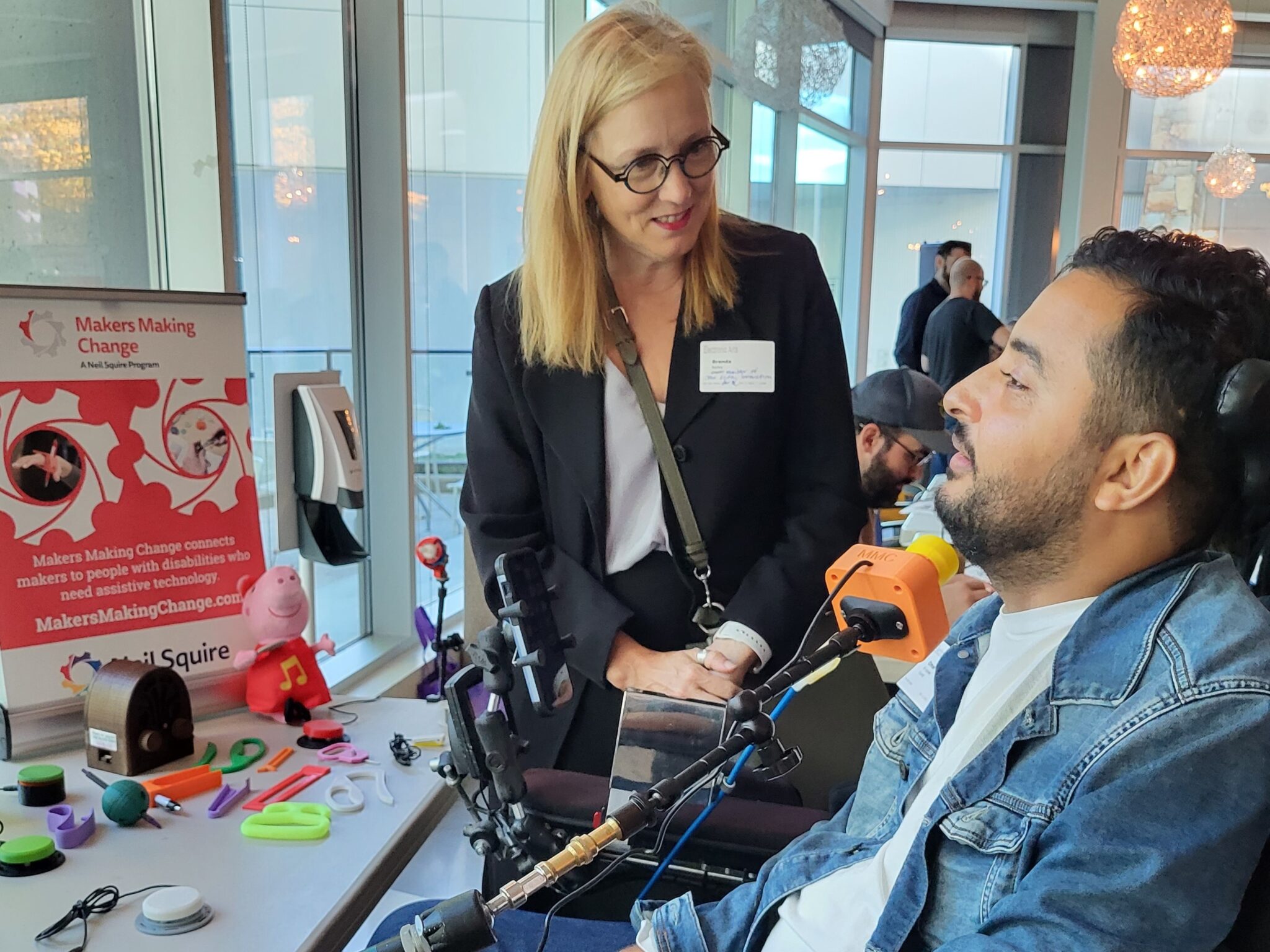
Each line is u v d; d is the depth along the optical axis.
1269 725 0.60
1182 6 5.17
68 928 0.95
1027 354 0.72
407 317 2.54
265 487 2.24
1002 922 0.62
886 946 0.74
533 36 3.29
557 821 1.09
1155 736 0.62
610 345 1.36
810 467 1.41
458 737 0.97
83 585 1.44
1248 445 0.65
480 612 2.06
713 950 0.89
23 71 1.63
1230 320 0.64
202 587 1.55
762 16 4.05
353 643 2.60
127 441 1.48
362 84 2.44
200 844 1.14
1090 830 0.61
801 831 1.05
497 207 3.23
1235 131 7.24
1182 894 0.57
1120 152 7.19
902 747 0.96
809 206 6.63
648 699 1.13
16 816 1.18
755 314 1.36
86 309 1.44
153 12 1.78
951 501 0.76
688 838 1.02
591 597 1.34
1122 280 0.68
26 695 1.38
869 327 7.71
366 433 2.60
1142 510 0.69
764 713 0.82
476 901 0.68
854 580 0.86
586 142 1.21
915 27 7.16
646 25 1.19
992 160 7.54
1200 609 0.67
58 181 1.71
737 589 1.39
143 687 1.32
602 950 1.05
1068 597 0.75
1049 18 7.25
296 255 2.34
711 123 1.22
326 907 1.00
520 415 1.40
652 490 1.37
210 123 1.79
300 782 1.29
